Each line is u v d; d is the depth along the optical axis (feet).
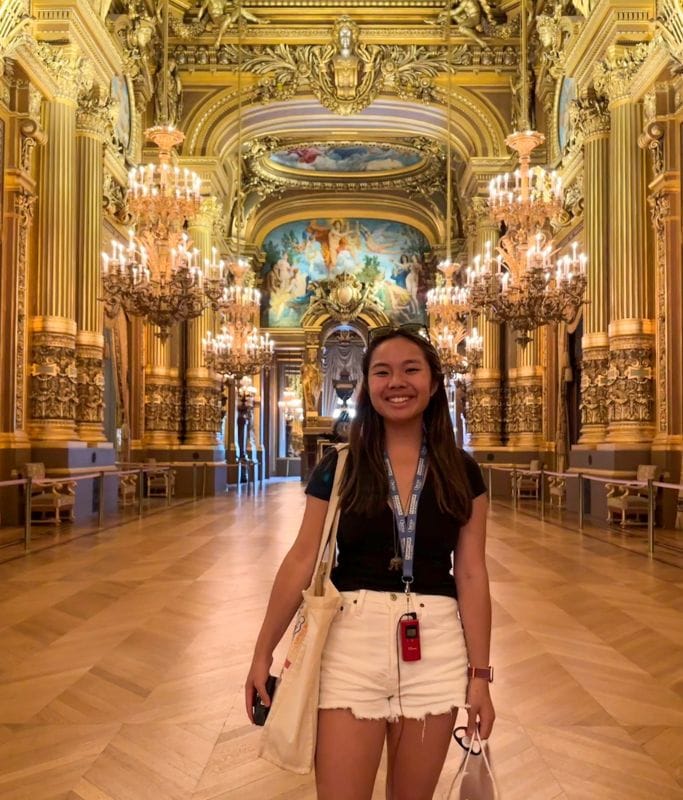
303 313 111.34
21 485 43.11
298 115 74.43
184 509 56.13
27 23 41.22
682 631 19.81
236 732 13.24
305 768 6.57
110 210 57.00
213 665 16.88
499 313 42.83
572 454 50.60
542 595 24.18
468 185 76.69
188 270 41.75
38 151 46.16
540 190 40.81
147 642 18.71
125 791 11.10
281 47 69.21
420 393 7.23
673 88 42.65
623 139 45.16
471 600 7.23
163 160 42.14
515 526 43.42
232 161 83.76
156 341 70.74
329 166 97.04
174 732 13.24
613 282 45.32
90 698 14.87
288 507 58.29
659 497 42.06
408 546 7.05
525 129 41.68
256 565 29.86
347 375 115.65
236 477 95.50
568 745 12.72
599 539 37.45
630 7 44.55
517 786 11.28
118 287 41.01
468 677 7.07
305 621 6.81
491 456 71.05
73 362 46.68
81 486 47.01
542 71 63.77
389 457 7.34
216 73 69.92
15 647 18.33
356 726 6.70
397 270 110.01
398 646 6.86
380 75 69.51
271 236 110.83
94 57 49.70
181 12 69.46
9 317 43.75
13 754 12.37
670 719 13.84
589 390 48.32
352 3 68.59
